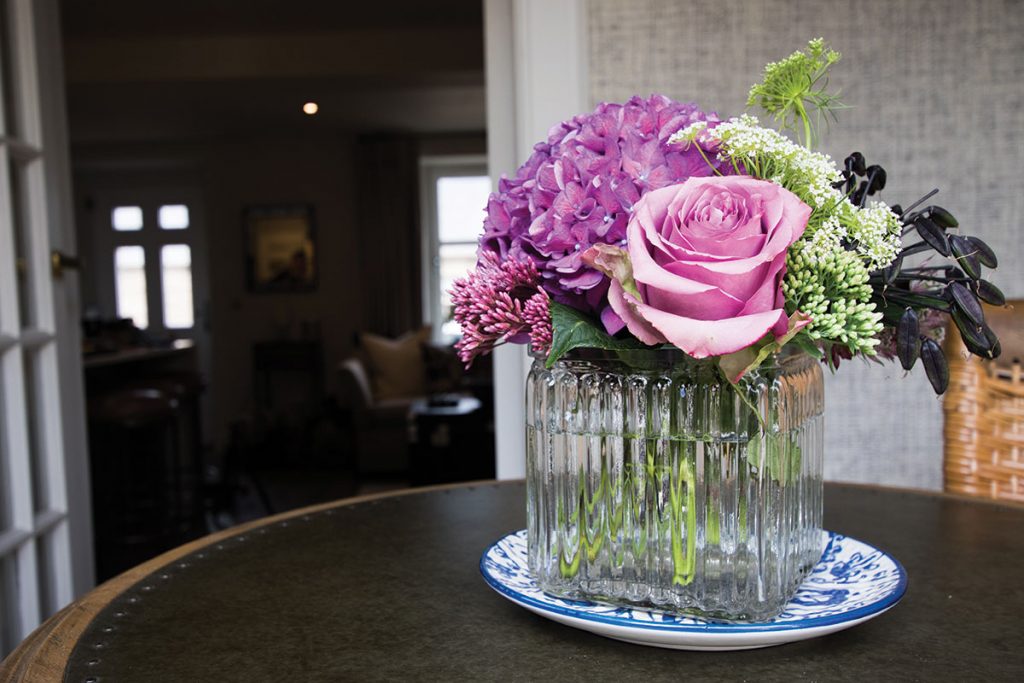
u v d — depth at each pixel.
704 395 0.63
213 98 6.05
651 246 0.57
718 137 0.62
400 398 6.09
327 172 7.50
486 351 0.69
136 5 4.77
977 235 1.74
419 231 7.43
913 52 1.72
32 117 2.03
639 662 0.62
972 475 1.26
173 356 6.73
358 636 0.68
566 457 0.68
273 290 7.52
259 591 0.78
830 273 0.59
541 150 0.71
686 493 0.64
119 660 0.63
